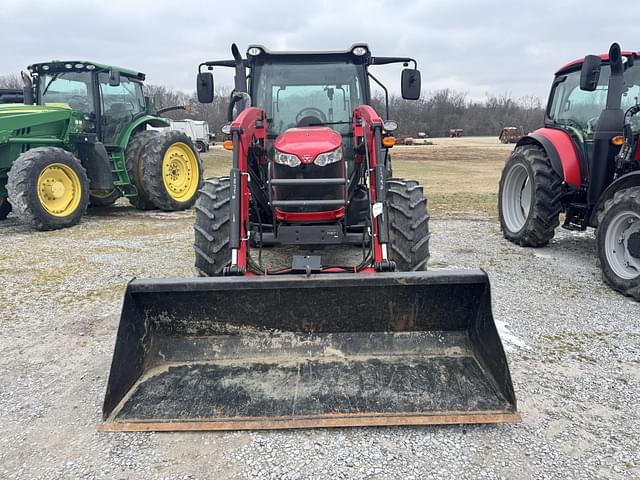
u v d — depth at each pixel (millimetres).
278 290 2836
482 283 2764
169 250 5930
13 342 3412
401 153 30266
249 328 2912
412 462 2195
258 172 3961
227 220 3617
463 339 2904
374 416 2402
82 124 8172
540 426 2432
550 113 5914
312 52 4457
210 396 2555
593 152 4734
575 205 5246
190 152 9531
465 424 2438
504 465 2170
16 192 6883
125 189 8953
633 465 2162
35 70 8430
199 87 4543
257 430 2406
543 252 5684
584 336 3424
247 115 3609
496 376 2566
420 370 2723
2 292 4426
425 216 3658
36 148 7180
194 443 2328
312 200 3592
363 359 2824
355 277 2764
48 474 2137
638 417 2498
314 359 2828
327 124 4535
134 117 9039
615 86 4523
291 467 2172
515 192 6258
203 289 2748
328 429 2418
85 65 8094
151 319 2875
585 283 4551
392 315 2906
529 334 3457
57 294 4371
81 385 2855
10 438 2377
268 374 2719
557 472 2125
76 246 6199
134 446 2311
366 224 3688
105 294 4363
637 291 4000
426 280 2764
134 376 2645
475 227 7309
